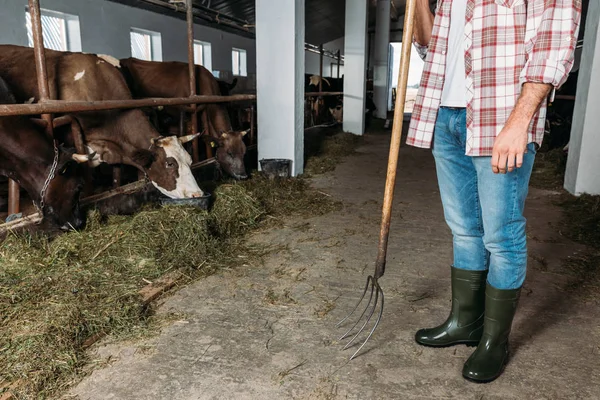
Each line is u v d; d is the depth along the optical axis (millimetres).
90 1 8461
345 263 3201
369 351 2141
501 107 1633
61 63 4281
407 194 5242
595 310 2520
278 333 2301
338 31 22062
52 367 1921
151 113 5125
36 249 2932
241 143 5746
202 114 6098
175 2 5805
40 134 3295
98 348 2145
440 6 1823
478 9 1637
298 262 3219
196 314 2484
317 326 2369
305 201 4816
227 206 4082
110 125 4262
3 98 3270
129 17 9492
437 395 1828
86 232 3297
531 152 1694
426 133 1899
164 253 3131
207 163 5578
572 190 5078
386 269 3098
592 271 3023
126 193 4051
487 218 1773
